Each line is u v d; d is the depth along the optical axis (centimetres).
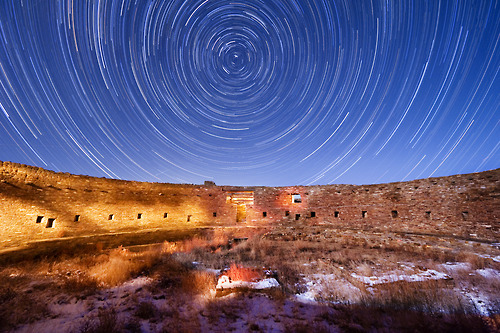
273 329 647
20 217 1538
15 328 610
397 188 2234
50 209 1730
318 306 789
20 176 1570
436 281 943
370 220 2323
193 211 2659
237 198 3080
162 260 1380
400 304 763
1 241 1412
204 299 845
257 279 1009
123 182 2273
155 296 866
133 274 1116
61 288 898
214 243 2016
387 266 1221
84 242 1673
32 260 1339
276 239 2278
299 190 2786
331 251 1673
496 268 1085
